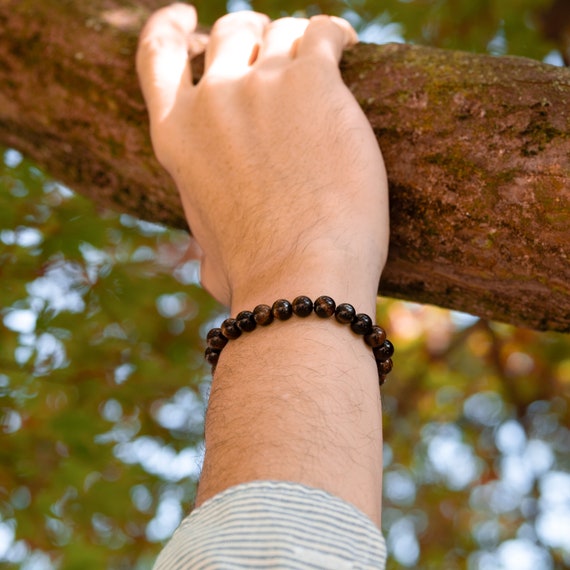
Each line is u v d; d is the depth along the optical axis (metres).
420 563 2.20
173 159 0.67
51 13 0.78
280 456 0.52
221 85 0.68
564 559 2.12
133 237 1.43
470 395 2.16
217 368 0.57
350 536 0.50
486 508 2.24
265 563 0.48
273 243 0.61
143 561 1.65
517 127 0.64
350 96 0.66
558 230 0.62
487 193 0.64
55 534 1.40
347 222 0.61
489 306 0.68
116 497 1.42
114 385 1.37
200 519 0.50
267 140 0.65
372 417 0.54
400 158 0.66
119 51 0.75
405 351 2.01
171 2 0.83
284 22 0.70
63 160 0.79
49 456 1.35
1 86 0.78
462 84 0.66
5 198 1.21
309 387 0.54
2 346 1.25
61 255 1.27
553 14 1.46
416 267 0.67
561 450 2.17
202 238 0.67
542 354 1.97
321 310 0.57
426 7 1.38
